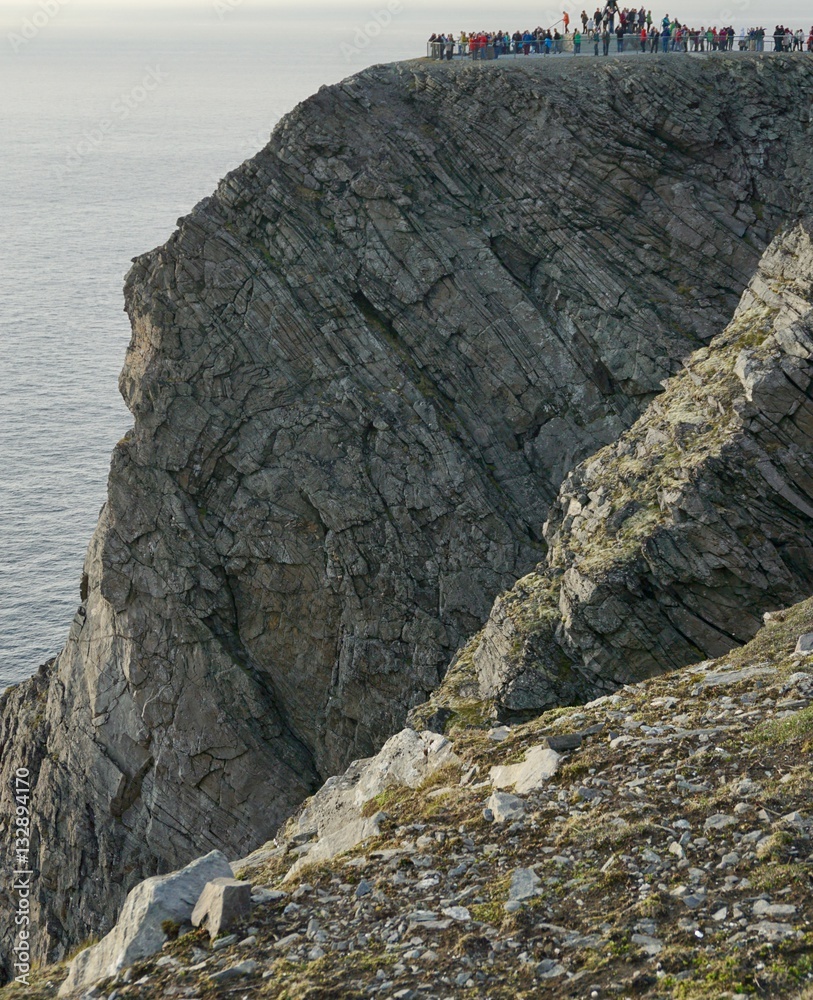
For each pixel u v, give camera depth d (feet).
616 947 39.65
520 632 106.52
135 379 171.63
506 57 189.98
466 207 171.12
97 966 46.44
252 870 61.21
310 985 39.93
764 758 51.98
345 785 74.13
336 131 169.78
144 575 164.76
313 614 161.48
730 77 176.35
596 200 167.73
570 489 123.03
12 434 382.22
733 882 42.37
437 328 165.89
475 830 52.01
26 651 250.98
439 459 158.92
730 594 96.94
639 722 60.49
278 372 163.94
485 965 40.32
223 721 160.04
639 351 161.38
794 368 99.60
